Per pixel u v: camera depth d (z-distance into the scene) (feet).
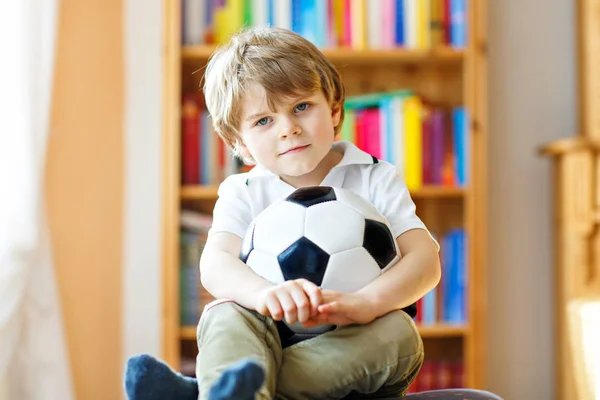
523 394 7.92
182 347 7.52
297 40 3.87
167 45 6.89
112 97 7.72
